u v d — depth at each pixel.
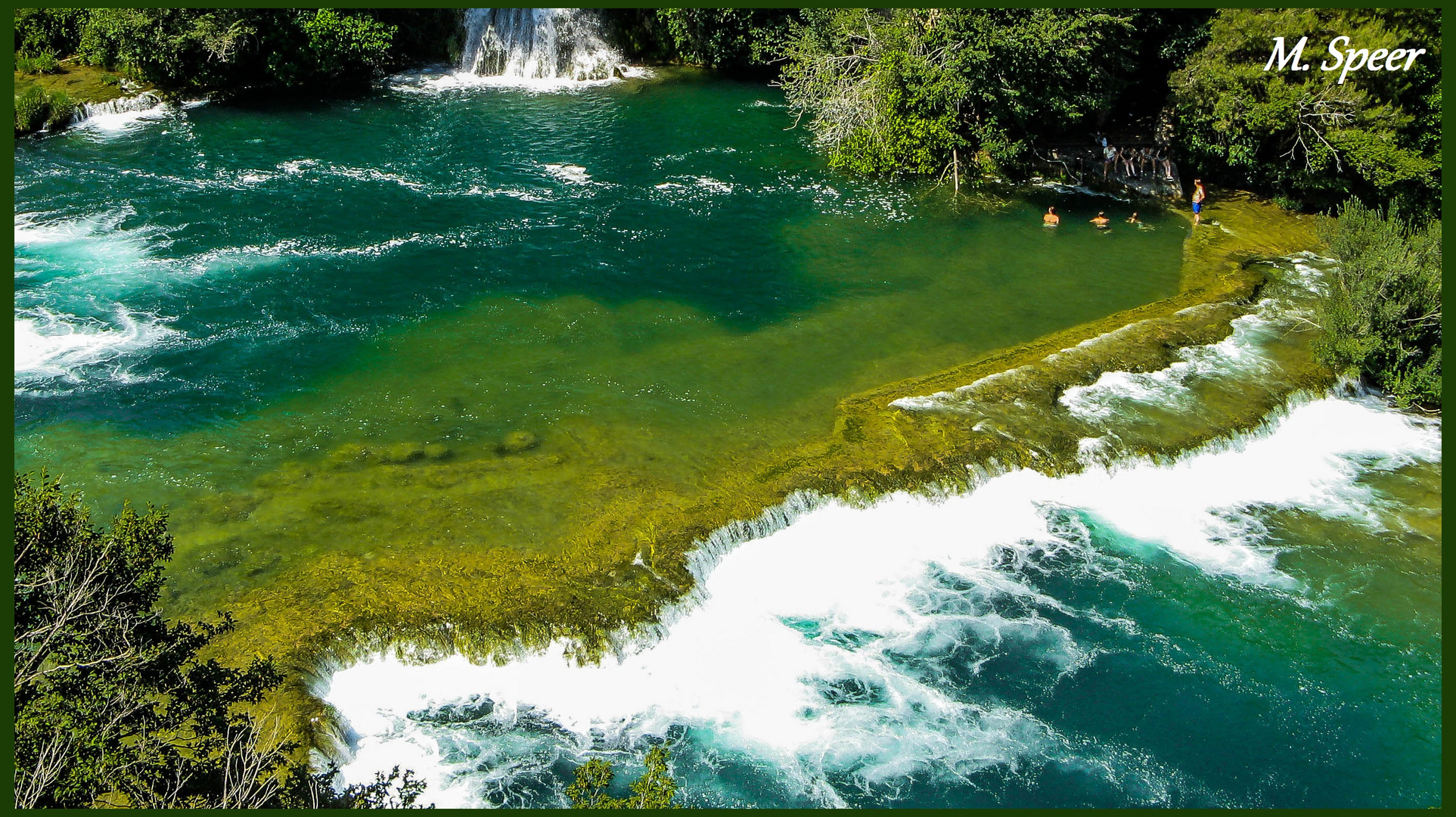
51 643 16.27
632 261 44.66
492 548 27.44
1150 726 25.56
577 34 70.69
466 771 23.09
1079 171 54.72
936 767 24.33
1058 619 28.41
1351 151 47.78
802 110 60.12
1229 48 49.78
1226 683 26.77
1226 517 32.03
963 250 47.03
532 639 25.27
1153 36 56.28
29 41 64.69
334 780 21.89
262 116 60.00
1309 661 27.42
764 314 40.75
